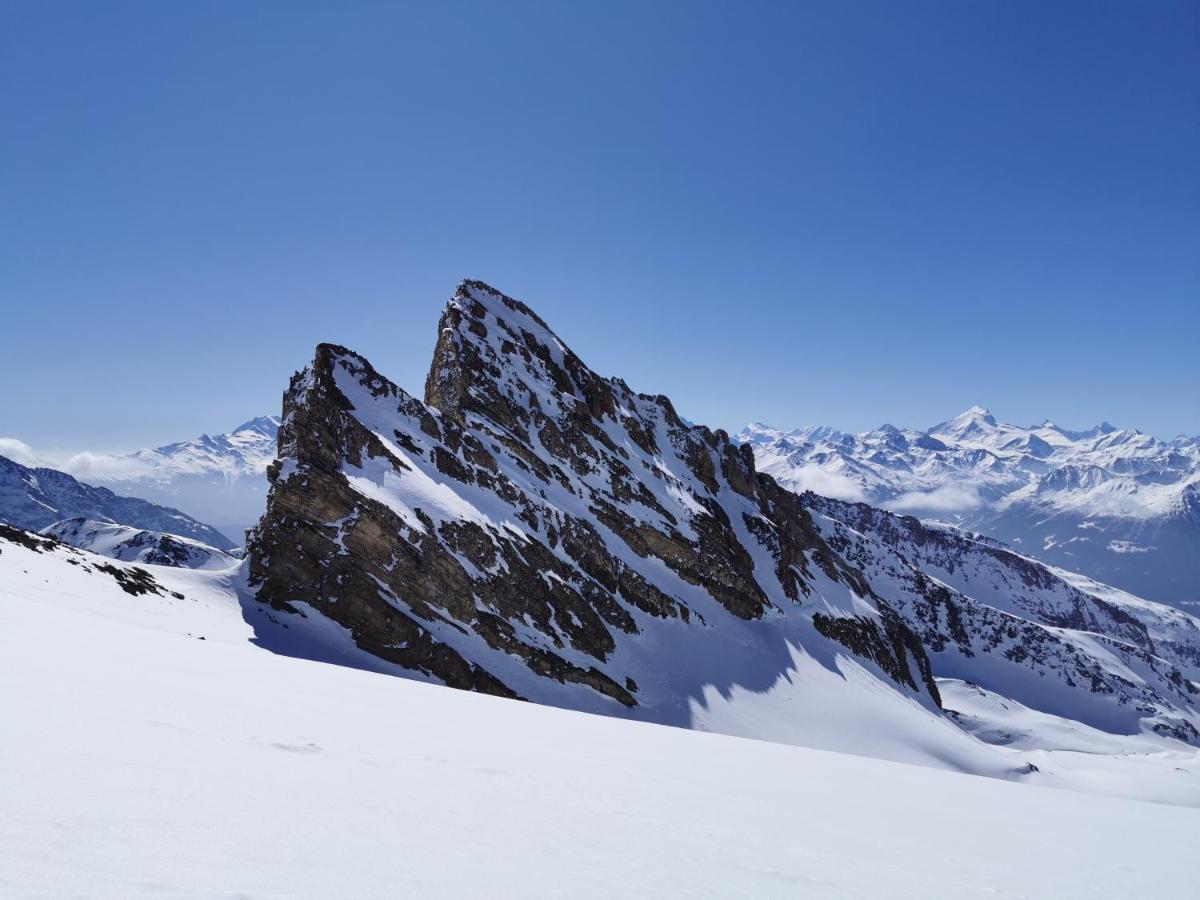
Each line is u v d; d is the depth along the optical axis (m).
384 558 67.44
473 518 78.69
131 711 10.99
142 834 6.07
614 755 17.80
